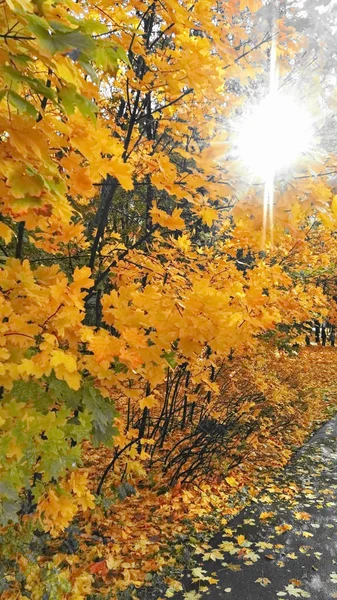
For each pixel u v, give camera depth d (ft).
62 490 7.06
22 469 6.03
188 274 11.82
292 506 15.48
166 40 10.92
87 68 3.56
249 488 16.85
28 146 4.00
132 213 19.80
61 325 6.30
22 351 6.11
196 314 7.49
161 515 14.07
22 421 5.86
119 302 7.72
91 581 10.30
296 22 8.86
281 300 12.89
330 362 46.73
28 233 10.87
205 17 7.84
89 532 12.55
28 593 8.60
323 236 20.98
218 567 11.55
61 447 6.15
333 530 13.71
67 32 3.16
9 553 8.59
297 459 20.79
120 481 15.39
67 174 5.70
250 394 21.95
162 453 18.61
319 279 25.25
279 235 7.07
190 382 21.50
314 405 29.12
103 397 7.68
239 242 12.48
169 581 10.78
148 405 9.62
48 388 7.32
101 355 6.72
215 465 17.81
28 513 9.29
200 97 10.58
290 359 27.30
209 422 19.42
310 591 10.59
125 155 10.11
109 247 13.23
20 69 3.98
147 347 7.37
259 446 21.12
